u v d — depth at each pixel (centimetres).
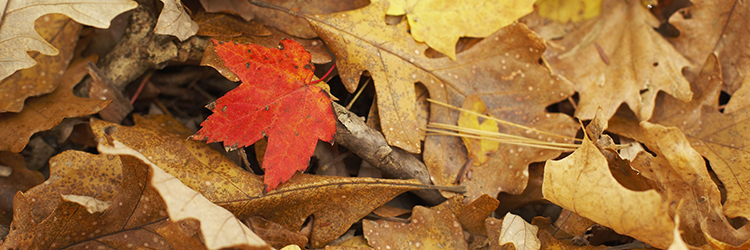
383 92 41
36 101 40
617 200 36
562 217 40
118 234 37
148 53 41
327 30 41
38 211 37
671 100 44
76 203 36
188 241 37
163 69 43
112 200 38
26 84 40
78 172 38
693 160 38
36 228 36
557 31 45
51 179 38
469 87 42
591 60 45
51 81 40
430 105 42
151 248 37
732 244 38
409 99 41
